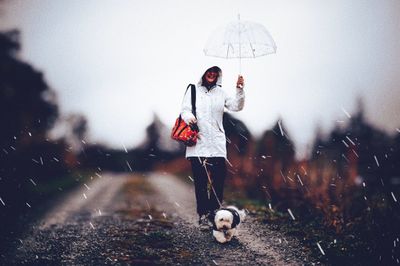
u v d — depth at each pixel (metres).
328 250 5.55
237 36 5.99
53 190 18.17
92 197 15.44
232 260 5.20
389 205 6.44
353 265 4.98
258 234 6.64
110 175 40.28
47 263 5.32
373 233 5.89
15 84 24.25
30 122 20.94
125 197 15.12
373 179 8.88
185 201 12.77
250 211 9.09
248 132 14.76
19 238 7.09
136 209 10.84
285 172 10.70
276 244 5.97
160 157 60.66
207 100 6.20
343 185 8.01
